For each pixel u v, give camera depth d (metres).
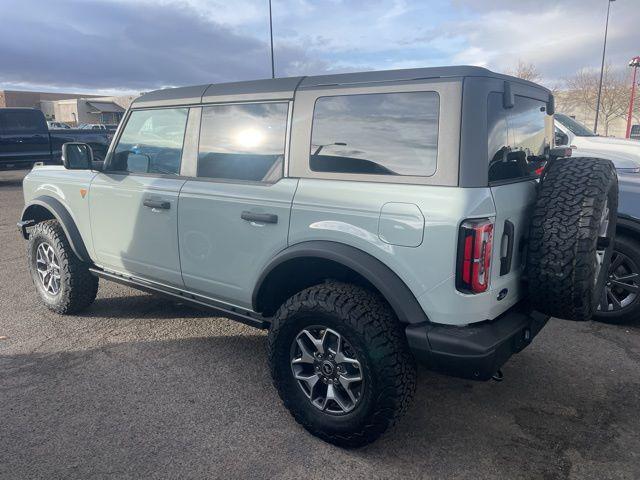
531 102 3.17
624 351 4.11
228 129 3.41
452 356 2.48
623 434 3.05
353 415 2.77
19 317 4.78
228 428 3.09
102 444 2.92
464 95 2.52
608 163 2.86
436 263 2.50
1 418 3.16
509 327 2.68
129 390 3.50
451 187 2.50
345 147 2.87
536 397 3.46
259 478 2.67
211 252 3.46
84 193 4.32
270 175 3.18
